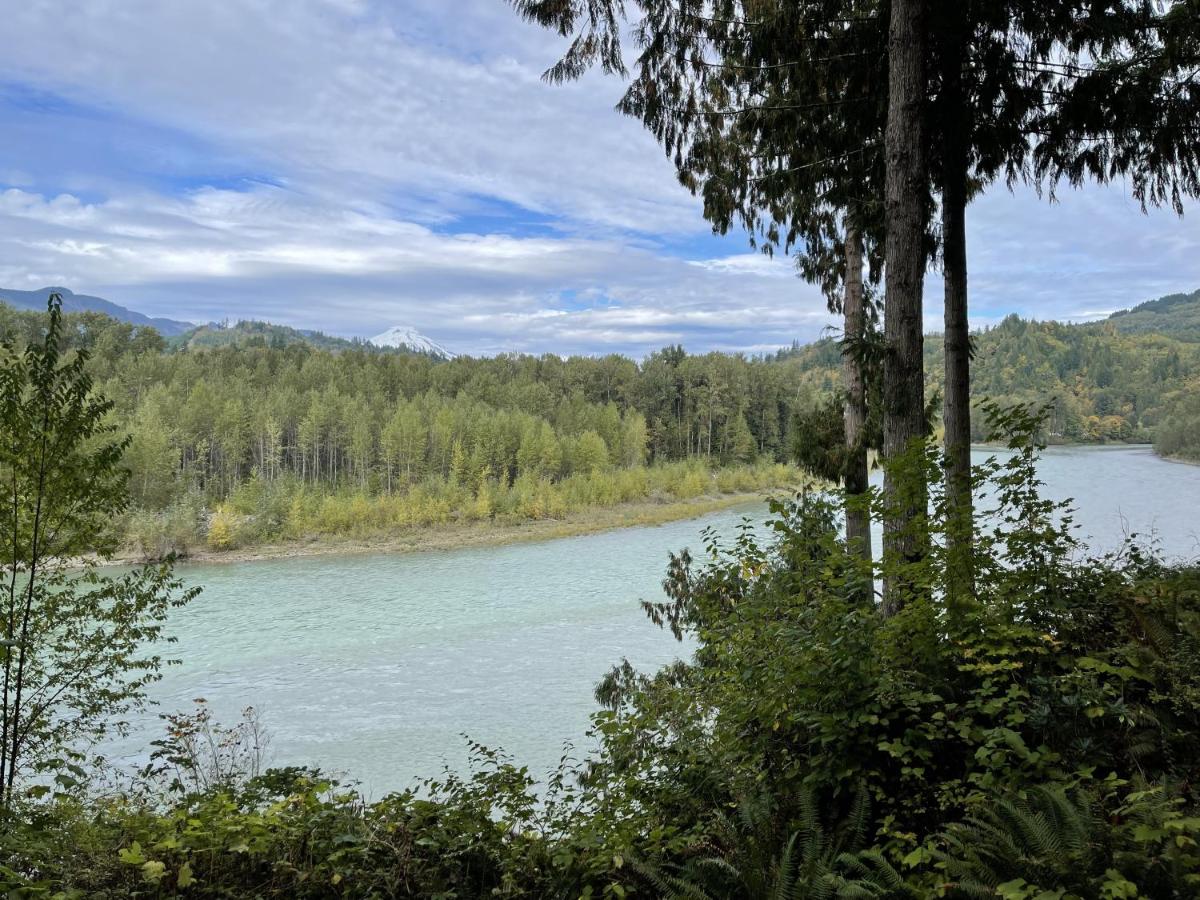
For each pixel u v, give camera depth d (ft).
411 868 12.96
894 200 22.48
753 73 28.19
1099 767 11.32
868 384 30.30
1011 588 13.85
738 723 14.90
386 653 98.68
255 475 260.01
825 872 10.48
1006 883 8.44
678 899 11.08
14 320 226.17
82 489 22.29
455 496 253.65
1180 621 13.28
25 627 21.31
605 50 24.79
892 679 12.90
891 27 22.61
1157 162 23.06
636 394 422.82
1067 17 21.48
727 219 33.45
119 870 12.46
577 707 76.84
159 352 398.62
